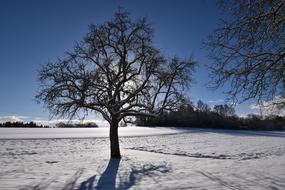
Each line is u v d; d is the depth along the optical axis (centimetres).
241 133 7819
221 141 5025
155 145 4188
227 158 2598
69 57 2170
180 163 2052
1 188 1139
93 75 2158
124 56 2297
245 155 2867
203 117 10219
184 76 2239
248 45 1027
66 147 3594
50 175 1464
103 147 3641
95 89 2191
